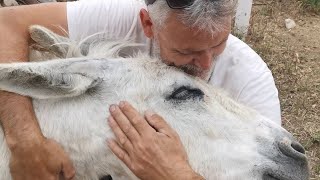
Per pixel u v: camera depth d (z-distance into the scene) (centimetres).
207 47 95
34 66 93
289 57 242
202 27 92
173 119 99
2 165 97
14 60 100
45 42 105
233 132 100
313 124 201
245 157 98
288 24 269
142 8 104
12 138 95
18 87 95
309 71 233
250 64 114
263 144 99
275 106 115
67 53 105
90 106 98
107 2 111
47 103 99
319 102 213
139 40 111
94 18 111
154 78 100
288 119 203
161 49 100
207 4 90
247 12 243
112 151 97
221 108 101
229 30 96
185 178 93
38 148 94
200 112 100
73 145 98
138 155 94
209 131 99
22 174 95
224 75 114
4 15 106
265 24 266
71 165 98
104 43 106
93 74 98
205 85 103
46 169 95
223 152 99
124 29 111
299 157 99
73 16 110
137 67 101
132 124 95
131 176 98
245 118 101
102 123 97
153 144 94
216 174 99
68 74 96
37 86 95
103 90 99
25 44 104
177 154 95
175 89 100
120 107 97
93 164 99
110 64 100
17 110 95
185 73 102
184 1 90
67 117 98
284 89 220
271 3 288
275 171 98
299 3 286
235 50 113
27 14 108
